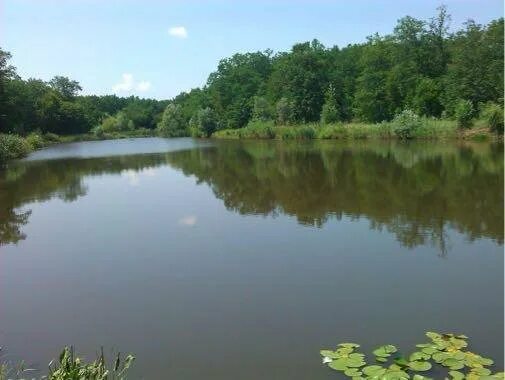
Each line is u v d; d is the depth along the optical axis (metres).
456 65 44.88
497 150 29.25
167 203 16.25
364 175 20.97
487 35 43.97
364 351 6.09
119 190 19.58
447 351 5.82
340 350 6.03
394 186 17.78
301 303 7.65
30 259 10.58
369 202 15.07
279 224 12.68
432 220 12.49
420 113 50.34
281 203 15.50
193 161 31.48
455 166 22.50
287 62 72.88
